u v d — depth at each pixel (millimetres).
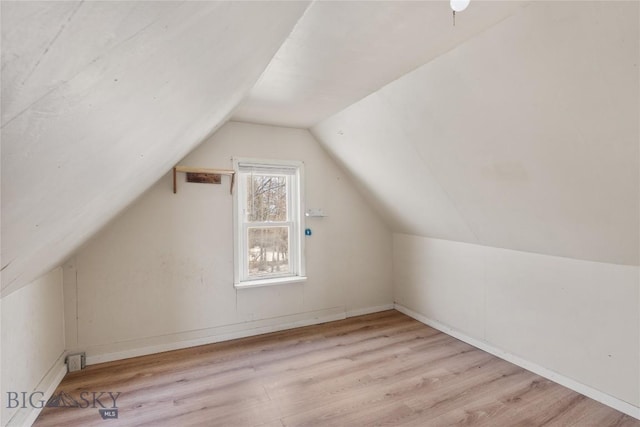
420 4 1307
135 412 1977
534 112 1609
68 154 615
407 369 2492
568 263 2215
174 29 498
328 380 2336
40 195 682
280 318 3334
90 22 336
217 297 3045
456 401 2070
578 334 2160
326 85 2135
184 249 2914
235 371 2473
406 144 2490
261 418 1918
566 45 1300
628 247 1845
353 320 3623
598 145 1521
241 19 719
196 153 2943
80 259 2572
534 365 2432
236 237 3096
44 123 448
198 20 542
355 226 3750
